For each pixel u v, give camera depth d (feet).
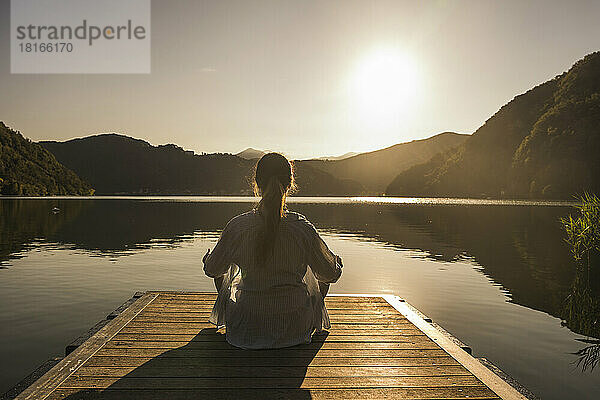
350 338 11.97
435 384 9.03
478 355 19.34
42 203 229.45
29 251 52.42
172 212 156.97
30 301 28.27
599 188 261.03
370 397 8.38
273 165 10.41
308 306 11.15
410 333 12.51
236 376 9.25
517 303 28.78
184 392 8.44
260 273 10.53
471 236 75.20
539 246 60.59
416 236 75.72
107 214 139.13
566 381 16.56
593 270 41.11
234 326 11.05
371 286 34.09
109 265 42.68
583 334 22.26
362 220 118.73
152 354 10.50
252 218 10.40
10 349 19.60
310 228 10.50
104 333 12.12
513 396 8.48
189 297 16.72
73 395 8.23
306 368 9.76
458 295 31.01
